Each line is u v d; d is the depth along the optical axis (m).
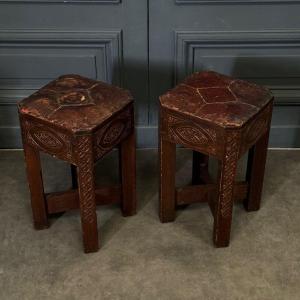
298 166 2.24
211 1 2.00
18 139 2.31
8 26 2.06
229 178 1.72
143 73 2.16
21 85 2.19
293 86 2.20
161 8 2.02
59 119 1.64
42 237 1.92
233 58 2.13
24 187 2.13
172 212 1.96
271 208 2.04
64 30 2.06
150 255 1.84
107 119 1.66
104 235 1.92
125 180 1.92
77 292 1.72
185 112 1.68
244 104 1.71
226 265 1.80
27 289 1.73
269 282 1.74
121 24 2.05
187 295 1.70
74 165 1.85
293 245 1.88
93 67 2.15
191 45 2.10
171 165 1.85
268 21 2.06
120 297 1.70
